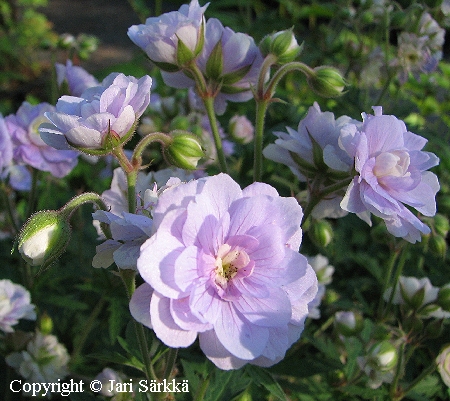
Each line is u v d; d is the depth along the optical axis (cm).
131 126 15
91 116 14
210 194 13
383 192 17
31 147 25
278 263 14
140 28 20
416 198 18
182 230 13
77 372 26
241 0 46
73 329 28
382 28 33
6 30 74
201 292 13
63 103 15
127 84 15
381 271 31
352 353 24
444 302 22
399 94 39
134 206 16
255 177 21
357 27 34
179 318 13
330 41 36
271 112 32
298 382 25
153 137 16
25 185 31
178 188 13
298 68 20
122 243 14
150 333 20
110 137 15
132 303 13
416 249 31
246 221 14
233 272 14
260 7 54
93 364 27
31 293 26
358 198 17
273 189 14
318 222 22
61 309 29
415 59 32
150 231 13
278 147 20
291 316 14
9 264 30
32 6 79
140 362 19
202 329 13
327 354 24
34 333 26
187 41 19
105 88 16
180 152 17
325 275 28
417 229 17
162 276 13
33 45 72
